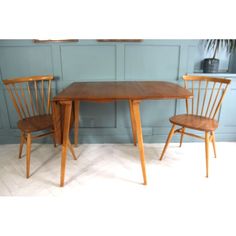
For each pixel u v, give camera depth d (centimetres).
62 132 164
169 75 206
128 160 191
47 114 197
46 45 196
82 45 196
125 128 222
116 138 225
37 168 180
